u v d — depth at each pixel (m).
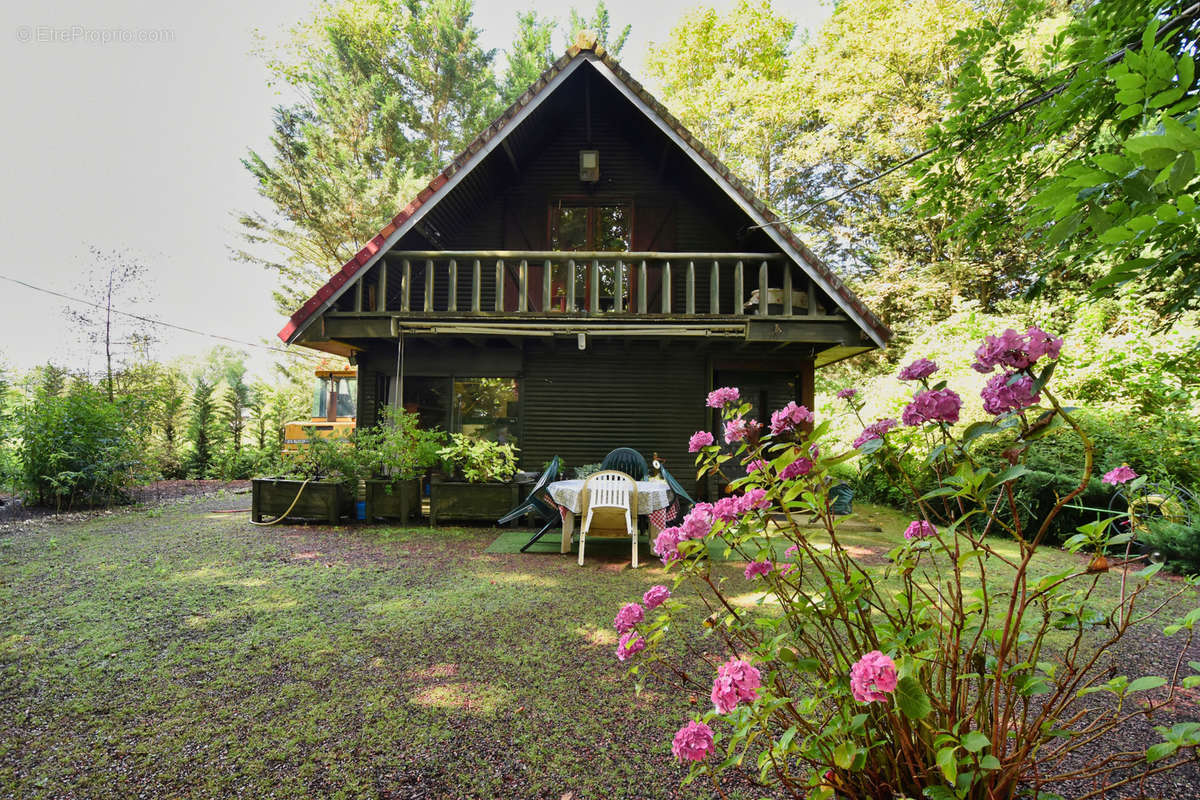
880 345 7.25
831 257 19.98
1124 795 1.83
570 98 9.05
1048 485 5.94
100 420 8.84
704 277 9.22
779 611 3.68
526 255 7.54
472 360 8.77
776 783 1.86
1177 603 3.94
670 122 7.54
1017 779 1.31
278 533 6.55
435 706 2.48
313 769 2.01
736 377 8.93
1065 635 3.39
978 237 3.78
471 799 1.84
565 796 1.85
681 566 1.70
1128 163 1.45
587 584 4.48
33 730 2.29
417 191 17.08
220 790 1.89
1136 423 6.84
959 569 1.34
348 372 14.77
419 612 3.78
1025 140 3.23
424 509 7.97
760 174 20.88
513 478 7.19
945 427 1.34
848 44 17.08
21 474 8.58
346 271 7.32
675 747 1.32
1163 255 2.17
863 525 7.00
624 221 9.56
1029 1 3.15
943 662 1.36
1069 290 10.46
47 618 3.65
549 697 2.56
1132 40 2.68
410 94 20.17
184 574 4.75
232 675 2.80
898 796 1.33
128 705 2.50
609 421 8.77
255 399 17.05
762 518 1.54
